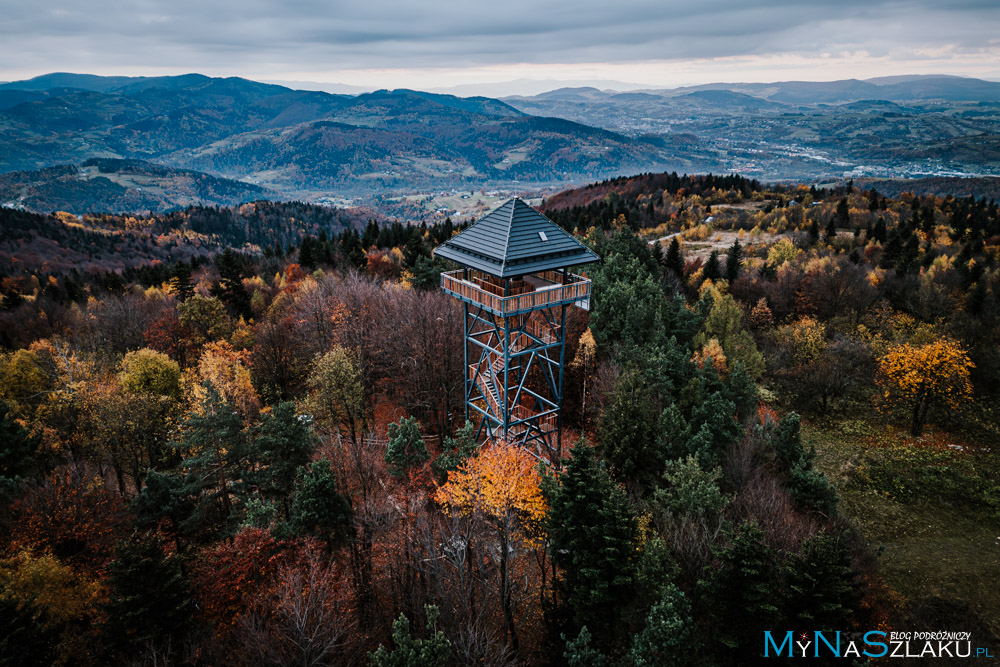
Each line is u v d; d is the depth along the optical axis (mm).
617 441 36250
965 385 46938
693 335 56312
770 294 71500
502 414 36062
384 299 54062
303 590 24328
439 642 22281
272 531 27281
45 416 42438
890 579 33250
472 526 28328
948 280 66062
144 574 23516
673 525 28047
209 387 34375
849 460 46281
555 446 44969
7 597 23328
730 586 23234
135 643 23250
